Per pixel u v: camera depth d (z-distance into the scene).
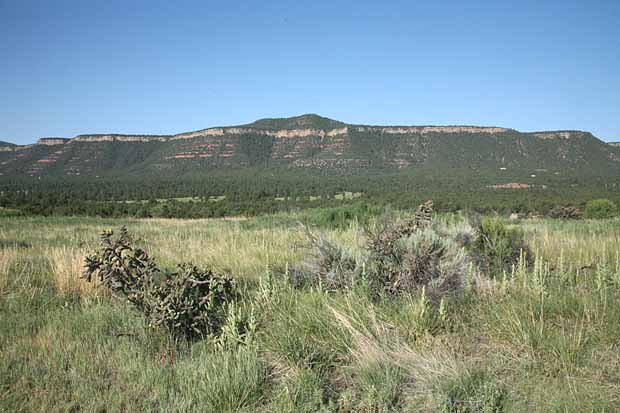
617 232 11.80
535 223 18.53
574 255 7.73
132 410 3.28
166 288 4.60
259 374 3.67
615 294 4.95
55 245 11.73
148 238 12.62
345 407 3.33
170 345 4.31
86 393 3.44
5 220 29.42
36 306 5.68
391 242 5.54
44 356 4.05
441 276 5.18
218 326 4.58
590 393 3.26
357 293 5.05
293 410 3.20
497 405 3.18
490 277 6.32
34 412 3.22
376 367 3.62
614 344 3.91
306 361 3.79
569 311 4.52
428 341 4.05
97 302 5.73
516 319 4.20
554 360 3.73
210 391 3.41
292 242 9.80
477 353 3.93
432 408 3.26
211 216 53.56
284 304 4.92
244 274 7.06
